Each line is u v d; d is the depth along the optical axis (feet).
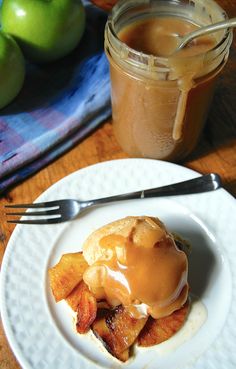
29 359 1.09
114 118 1.47
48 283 1.21
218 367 1.08
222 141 1.54
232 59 1.72
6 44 1.50
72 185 1.39
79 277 1.19
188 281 1.22
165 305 1.11
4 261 1.23
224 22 1.16
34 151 1.47
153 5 1.39
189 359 1.10
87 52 1.73
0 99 1.55
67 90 1.65
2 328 1.18
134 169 1.42
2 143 1.50
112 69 1.32
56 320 1.16
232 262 1.24
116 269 1.11
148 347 1.13
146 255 1.10
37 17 1.54
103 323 1.14
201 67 1.21
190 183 1.37
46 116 1.58
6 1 1.59
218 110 1.60
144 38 1.38
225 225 1.30
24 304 1.17
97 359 1.11
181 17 1.39
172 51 1.34
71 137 1.53
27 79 1.68
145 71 1.22
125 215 1.35
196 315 1.17
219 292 1.21
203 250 1.28
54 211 1.33
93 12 1.81
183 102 1.28
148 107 1.31
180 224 1.32
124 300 1.11
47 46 1.62
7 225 1.37
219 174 1.47
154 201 1.37
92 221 1.34
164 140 1.40
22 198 1.43
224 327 1.14
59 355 1.10
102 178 1.40
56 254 1.27
